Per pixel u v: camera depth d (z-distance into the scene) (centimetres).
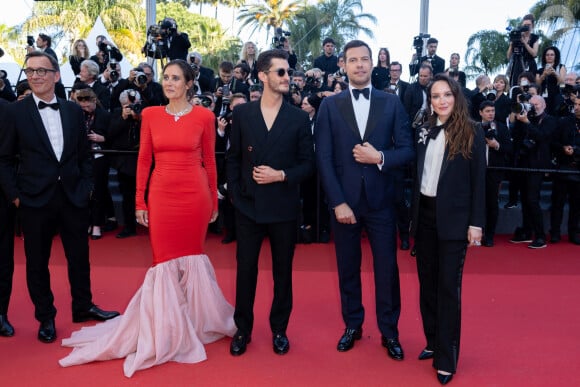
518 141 695
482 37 1858
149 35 755
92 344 336
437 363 303
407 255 593
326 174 332
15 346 352
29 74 356
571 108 667
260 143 335
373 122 331
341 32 1911
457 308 302
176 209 343
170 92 341
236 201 341
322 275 514
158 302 330
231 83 770
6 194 355
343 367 321
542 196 786
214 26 2278
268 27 2002
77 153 381
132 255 587
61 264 547
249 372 314
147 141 351
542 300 441
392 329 337
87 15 2170
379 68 854
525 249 632
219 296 361
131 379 305
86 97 623
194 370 318
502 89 732
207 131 356
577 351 342
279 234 339
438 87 301
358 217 336
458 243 302
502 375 310
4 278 369
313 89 769
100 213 663
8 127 355
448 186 301
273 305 346
